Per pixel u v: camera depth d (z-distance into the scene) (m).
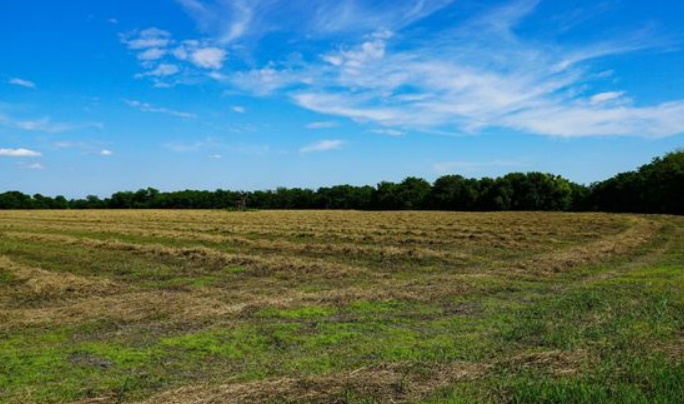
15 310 13.38
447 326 11.41
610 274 19.30
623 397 6.36
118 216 67.25
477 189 105.25
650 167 86.94
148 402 6.76
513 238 33.41
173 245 31.20
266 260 22.09
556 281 17.69
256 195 126.19
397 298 14.46
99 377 8.18
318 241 33.34
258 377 8.04
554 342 9.56
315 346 9.88
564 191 97.00
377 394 6.88
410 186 118.56
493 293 15.43
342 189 125.06
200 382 7.86
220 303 14.06
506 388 6.99
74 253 26.09
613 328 10.41
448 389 7.03
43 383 7.91
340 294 14.84
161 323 11.84
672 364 7.73
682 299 13.46
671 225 46.47
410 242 31.69
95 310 13.06
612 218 57.75
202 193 128.50
